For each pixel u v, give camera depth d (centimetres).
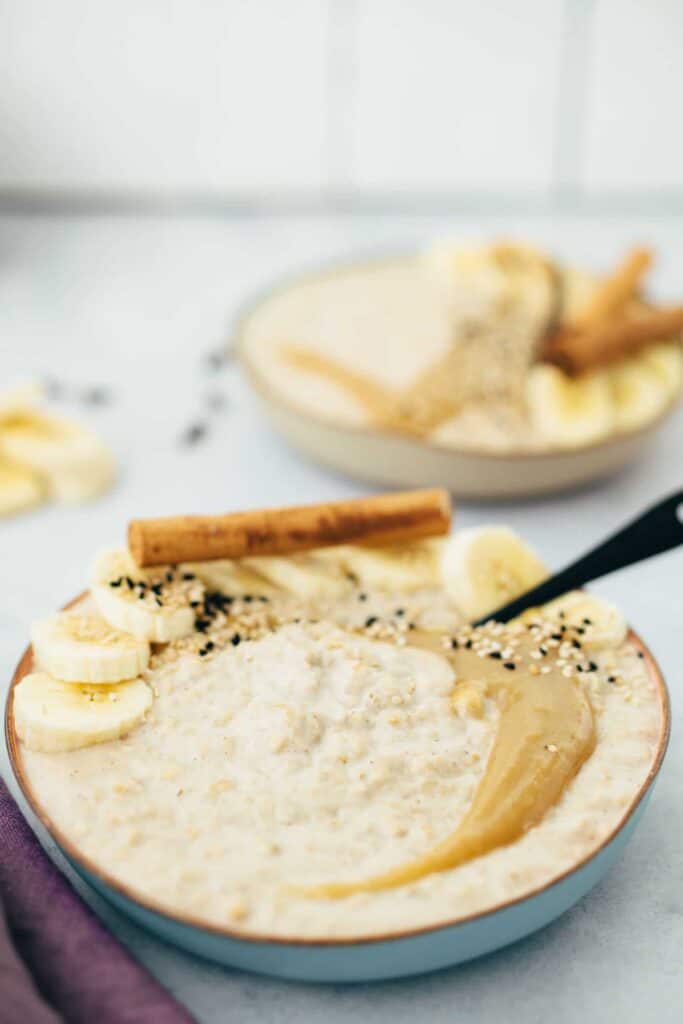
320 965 34
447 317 65
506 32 92
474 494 56
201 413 65
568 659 42
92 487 58
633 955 39
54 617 41
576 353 60
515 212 95
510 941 36
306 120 94
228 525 44
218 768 38
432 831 36
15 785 42
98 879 35
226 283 80
